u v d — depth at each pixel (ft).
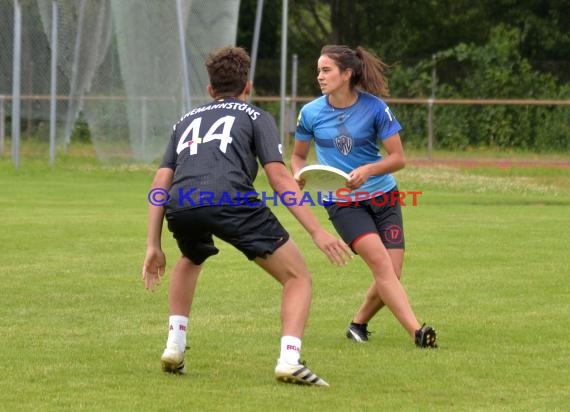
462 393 53.11
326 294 84.23
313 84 331.98
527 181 214.07
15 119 200.34
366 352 63.16
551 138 280.72
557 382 55.62
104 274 91.81
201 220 52.24
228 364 59.21
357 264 99.96
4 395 51.55
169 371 56.24
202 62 203.41
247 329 69.77
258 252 52.54
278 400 51.03
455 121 286.25
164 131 205.36
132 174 199.21
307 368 54.13
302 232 126.00
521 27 363.35
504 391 53.57
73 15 205.87
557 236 122.83
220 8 203.31
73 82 208.44
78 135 242.99
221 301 80.48
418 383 55.11
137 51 200.85
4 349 62.44
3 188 175.22
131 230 123.13
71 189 175.94
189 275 55.57
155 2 198.90
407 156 262.67
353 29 377.71
